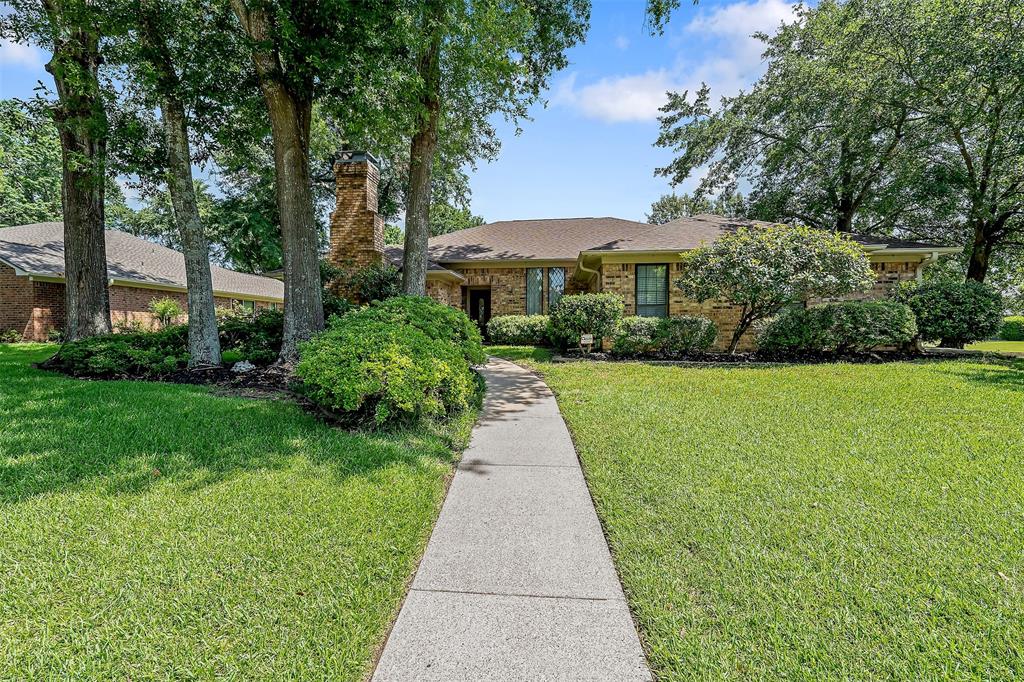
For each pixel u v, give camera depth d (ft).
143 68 21.77
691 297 34.40
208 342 23.93
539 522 9.61
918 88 40.81
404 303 20.18
